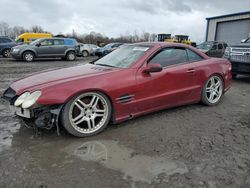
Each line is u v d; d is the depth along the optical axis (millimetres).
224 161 2805
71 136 3402
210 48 15148
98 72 3656
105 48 22109
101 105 3527
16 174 2516
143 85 3795
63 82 3273
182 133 3562
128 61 4012
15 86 3539
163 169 2629
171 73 4125
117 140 3312
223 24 26438
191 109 4684
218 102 5105
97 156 2887
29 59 15367
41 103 3076
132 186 2342
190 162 2773
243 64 7570
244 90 6672
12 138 3332
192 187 2334
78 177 2477
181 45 4504
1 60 16062
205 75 4668
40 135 3422
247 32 24047
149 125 3838
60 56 16562
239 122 4047
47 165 2688
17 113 3359
